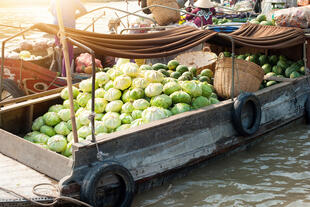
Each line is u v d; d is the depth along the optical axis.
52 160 4.51
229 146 5.99
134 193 4.56
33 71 7.31
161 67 7.00
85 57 8.56
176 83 5.77
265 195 5.02
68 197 4.07
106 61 9.31
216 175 5.58
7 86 7.24
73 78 7.86
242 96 6.00
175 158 5.19
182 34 5.62
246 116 6.20
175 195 5.04
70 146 5.09
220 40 6.92
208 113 5.62
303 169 5.71
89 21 23.06
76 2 8.48
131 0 42.06
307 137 6.98
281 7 9.64
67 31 4.57
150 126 4.86
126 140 4.62
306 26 7.61
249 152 6.37
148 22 10.02
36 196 4.07
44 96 6.40
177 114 5.38
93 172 4.13
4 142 5.16
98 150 4.30
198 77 7.06
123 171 4.37
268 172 5.64
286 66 7.93
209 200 4.92
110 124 5.27
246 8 13.08
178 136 5.22
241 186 5.26
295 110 7.46
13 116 5.69
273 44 6.65
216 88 6.68
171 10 9.52
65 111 5.61
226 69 6.46
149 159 4.88
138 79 5.69
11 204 4.00
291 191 5.11
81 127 5.30
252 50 8.55
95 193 4.14
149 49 5.03
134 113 5.41
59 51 8.20
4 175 4.54
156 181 5.14
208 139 5.66
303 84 7.63
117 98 5.67
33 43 9.51
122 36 5.05
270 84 7.39
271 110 6.85
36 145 4.73
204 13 10.30
